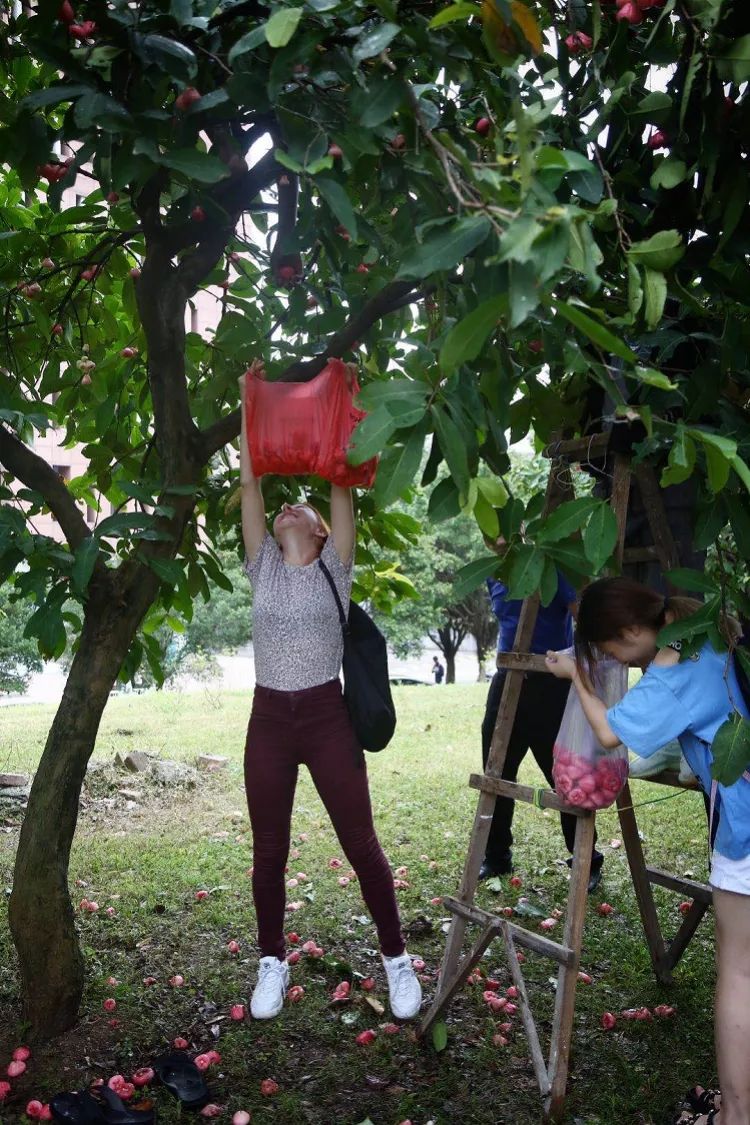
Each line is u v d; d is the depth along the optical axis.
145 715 9.94
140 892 4.28
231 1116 2.66
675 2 2.10
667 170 2.18
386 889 3.11
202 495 3.86
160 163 2.03
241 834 5.26
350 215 1.96
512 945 2.74
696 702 2.29
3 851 4.95
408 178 2.23
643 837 5.05
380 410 1.85
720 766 2.15
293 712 3.01
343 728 3.03
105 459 4.10
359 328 3.18
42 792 3.10
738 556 2.54
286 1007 3.27
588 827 2.64
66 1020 3.08
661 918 4.00
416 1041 3.02
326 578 3.03
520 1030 3.11
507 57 1.83
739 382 2.65
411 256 1.59
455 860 4.72
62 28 2.19
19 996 3.30
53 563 2.88
